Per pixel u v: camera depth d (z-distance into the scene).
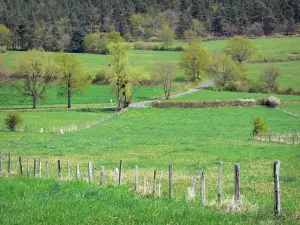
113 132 73.38
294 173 29.19
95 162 37.78
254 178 27.14
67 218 13.59
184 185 24.28
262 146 49.88
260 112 105.44
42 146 53.28
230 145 51.47
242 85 141.00
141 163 36.81
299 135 63.94
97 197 17.47
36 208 14.98
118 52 111.12
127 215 13.99
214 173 29.86
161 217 13.79
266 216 14.34
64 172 31.30
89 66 176.12
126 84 111.25
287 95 129.62
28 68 113.06
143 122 88.44
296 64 176.25
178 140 59.47
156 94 134.50
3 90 132.75
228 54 175.12
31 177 25.45
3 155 44.91
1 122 85.81
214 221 13.41
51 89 148.38
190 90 141.88
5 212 14.28
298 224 13.35
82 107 114.12
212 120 91.19
